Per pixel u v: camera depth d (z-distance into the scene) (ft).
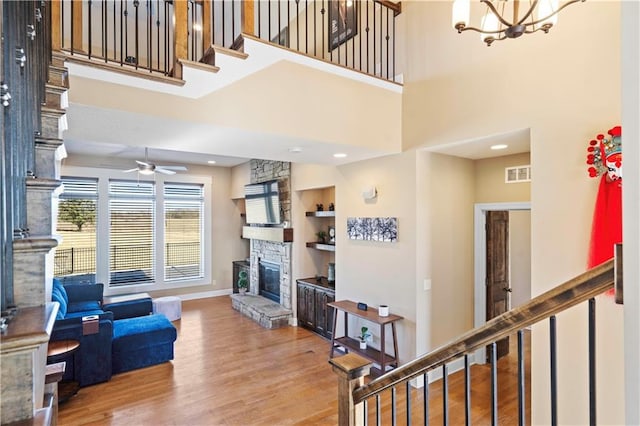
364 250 14.61
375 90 11.94
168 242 24.56
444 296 13.23
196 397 11.67
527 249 18.43
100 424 10.15
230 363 14.37
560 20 8.70
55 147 5.70
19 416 3.05
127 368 13.56
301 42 17.90
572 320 8.39
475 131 10.47
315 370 13.69
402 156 12.80
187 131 9.34
